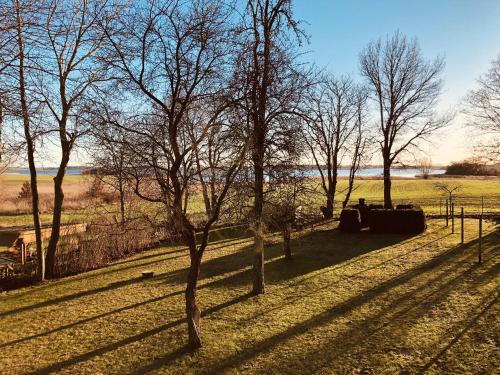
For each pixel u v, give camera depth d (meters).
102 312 10.70
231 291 11.95
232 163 8.43
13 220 26.41
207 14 7.84
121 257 18.59
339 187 53.44
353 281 12.38
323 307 10.12
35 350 8.48
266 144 9.88
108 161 13.19
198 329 8.16
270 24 10.19
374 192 48.66
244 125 8.74
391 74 27.03
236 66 8.85
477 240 17.83
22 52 10.25
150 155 7.98
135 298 11.80
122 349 8.26
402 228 20.97
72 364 7.71
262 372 6.99
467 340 7.76
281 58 9.97
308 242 19.86
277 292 11.63
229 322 9.40
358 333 8.40
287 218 12.38
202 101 8.26
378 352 7.50
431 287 11.26
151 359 7.72
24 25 8.89
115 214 20.33
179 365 7.41
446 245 17.19
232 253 18.00
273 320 9.39
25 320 10.41
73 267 15.96
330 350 7.68
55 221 15.24
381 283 11.97
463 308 9.46
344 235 21.33
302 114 10.02
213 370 7.15
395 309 9.69
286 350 7.78
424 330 8.34
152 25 7.58
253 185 9.75
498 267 12.94
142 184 9.52
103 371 7.36
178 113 8.14
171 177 7.86
